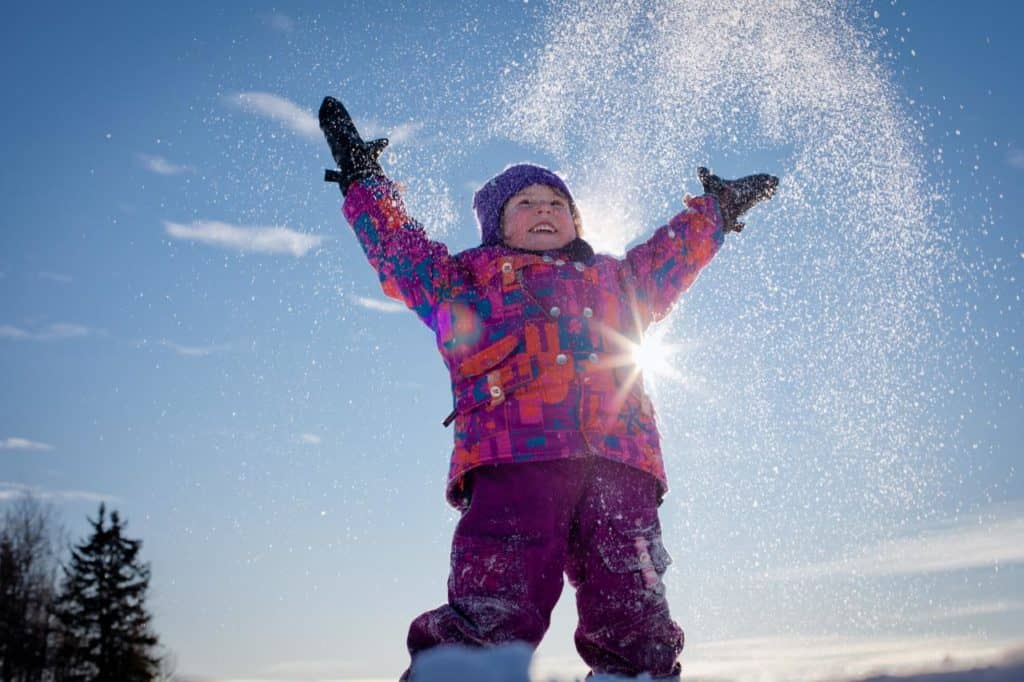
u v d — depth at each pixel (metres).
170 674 13.21
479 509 3.15
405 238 3.66
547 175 3.81
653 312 3.78
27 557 13.13
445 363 3.49
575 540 3.25
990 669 2.16
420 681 2.53
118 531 14.62
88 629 14.02
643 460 3.30
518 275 3.45
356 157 3.86
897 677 2.20
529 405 3.23
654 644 3.14
